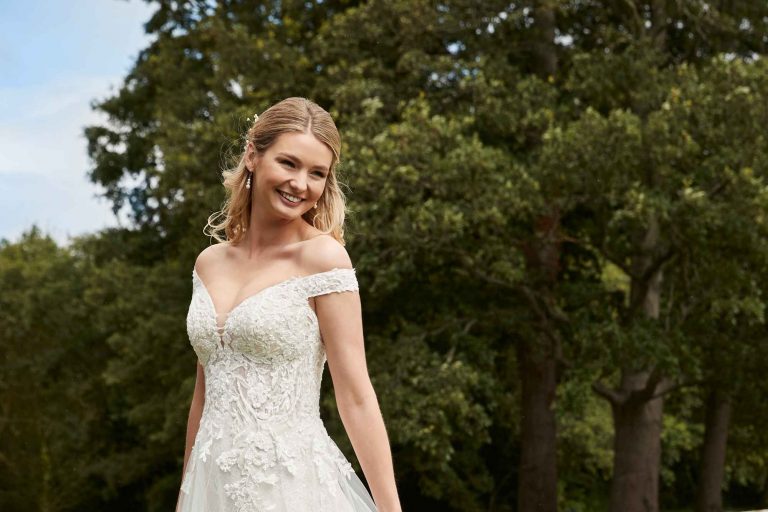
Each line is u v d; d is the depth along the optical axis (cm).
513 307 1147
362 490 253
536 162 1039
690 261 1054
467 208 982
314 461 238
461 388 1023
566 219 1202
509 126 1073
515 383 1455
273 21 1310
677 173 952
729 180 955
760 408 1154
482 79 1045
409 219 969
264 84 1143
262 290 239
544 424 1258
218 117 1120
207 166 1145
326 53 1130
